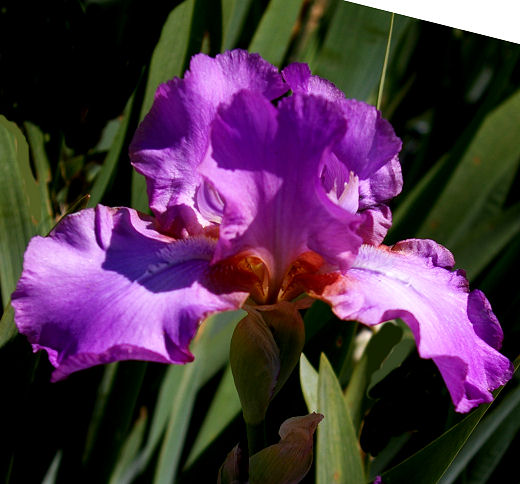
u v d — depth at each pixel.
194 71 0.37
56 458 0.45
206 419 0.48
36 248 0.35
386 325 0.47
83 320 0.34
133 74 0.48
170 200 0.37
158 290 0.35
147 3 0.48
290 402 0.48
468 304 0.39
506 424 0.48
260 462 0.37
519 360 0.40
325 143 0.34
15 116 0.44
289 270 0.38
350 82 0.49
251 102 0.34
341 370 0.48
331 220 0.35
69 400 0.45
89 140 0.48
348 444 0.38
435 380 0.47
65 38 0.46
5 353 0.41
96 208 0.36
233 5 0.47
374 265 0.38
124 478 0.47
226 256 0.35
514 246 0.50
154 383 0.48
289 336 0.37
